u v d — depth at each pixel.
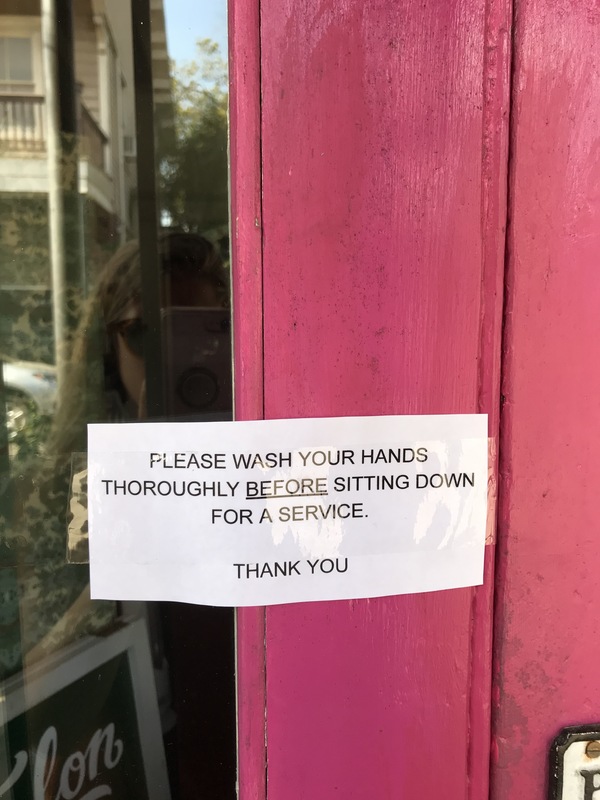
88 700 0.67
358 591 0.55
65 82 0.62
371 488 0.55
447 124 0.53
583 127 0.54
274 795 0.57
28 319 0.64
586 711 0.58
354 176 0.53
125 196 0.63
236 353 0.54
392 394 0.54
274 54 0.51
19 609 0.66
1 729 0.66
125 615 0.66
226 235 0.60
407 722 0.57
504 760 0.58
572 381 0.56
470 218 0.54
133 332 0.63
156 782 0.66
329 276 0.53
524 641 0.57
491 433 0.56
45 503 0.66
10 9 0.61
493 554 0.57
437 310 0.54
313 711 0.56
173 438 0.54
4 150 0.63
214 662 0.64
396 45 0.52
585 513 0.57
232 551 0.54
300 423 0.54
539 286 0.55
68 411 0.65
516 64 0.53
